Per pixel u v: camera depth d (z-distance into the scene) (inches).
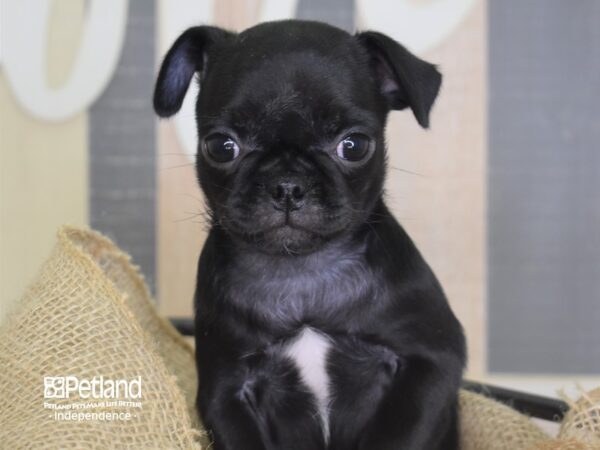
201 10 23.5
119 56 24.1
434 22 23.5
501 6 24.1
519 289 24.9
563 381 25.0
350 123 12.3
